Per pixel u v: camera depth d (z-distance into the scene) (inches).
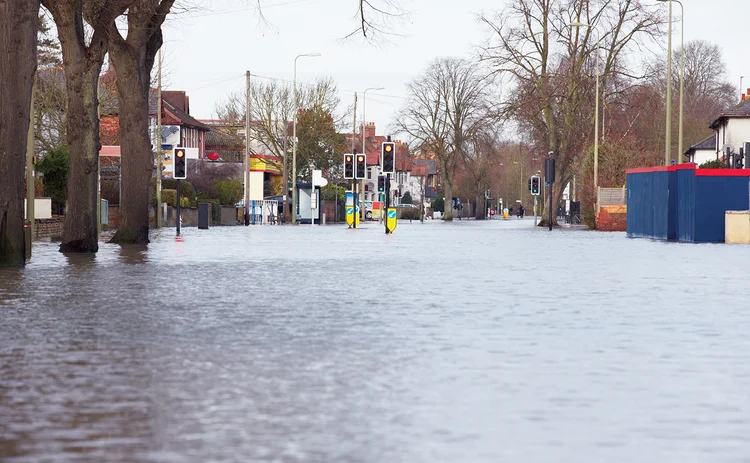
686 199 3481.8
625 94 5782.5
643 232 3949.3
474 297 1310.3
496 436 523.5
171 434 527.5
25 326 991.6
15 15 1831.9
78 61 2431.1
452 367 747.4
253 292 1384.1
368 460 473.4
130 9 2864.2
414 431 534.9
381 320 1048.2
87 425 548.7
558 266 1989.4
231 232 4608.8
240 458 476.7
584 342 882.8
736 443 509.4
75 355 804.6
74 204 2490.2
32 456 480.4
